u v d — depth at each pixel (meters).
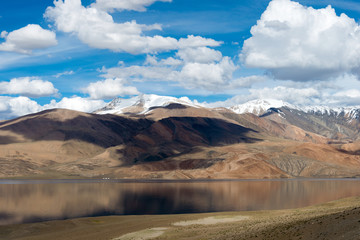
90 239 59.78
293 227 44.12
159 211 99.06
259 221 62.66
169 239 53.56
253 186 189.25
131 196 137.25
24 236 64.94
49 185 193.50
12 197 131.75
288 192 155.00
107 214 93.75
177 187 181.12
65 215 92.31
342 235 34.34
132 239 56.34
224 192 154.50
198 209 102.88
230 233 51.72
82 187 179.25
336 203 83.94
